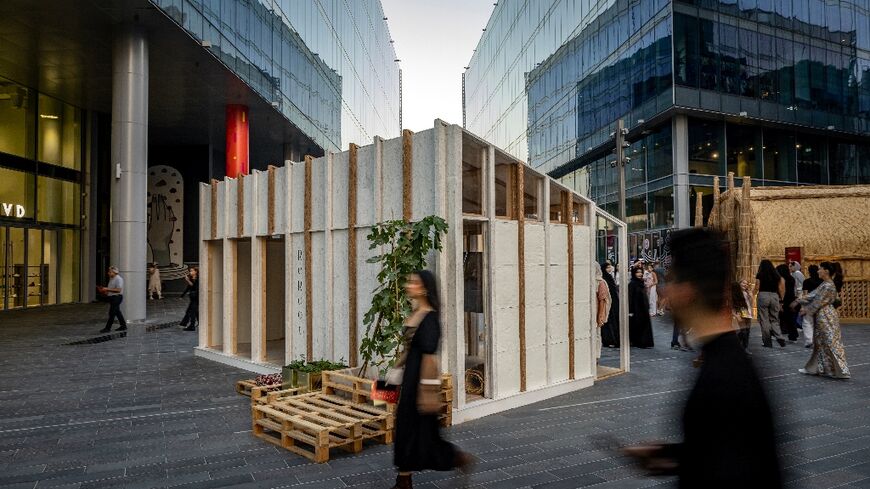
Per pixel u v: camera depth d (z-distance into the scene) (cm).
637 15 2894
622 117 3064
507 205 791
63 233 2652
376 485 482
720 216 1986
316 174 905
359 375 710
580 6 3659
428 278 430
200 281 1211
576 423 679
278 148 3666
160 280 3253
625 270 1027
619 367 1062
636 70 2906
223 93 2467
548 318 832
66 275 2667
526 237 796
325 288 864
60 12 1745
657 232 2794
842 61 3138
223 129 3133
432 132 704
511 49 5566
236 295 1177
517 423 678
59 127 2641
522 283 782
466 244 925
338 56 4050
